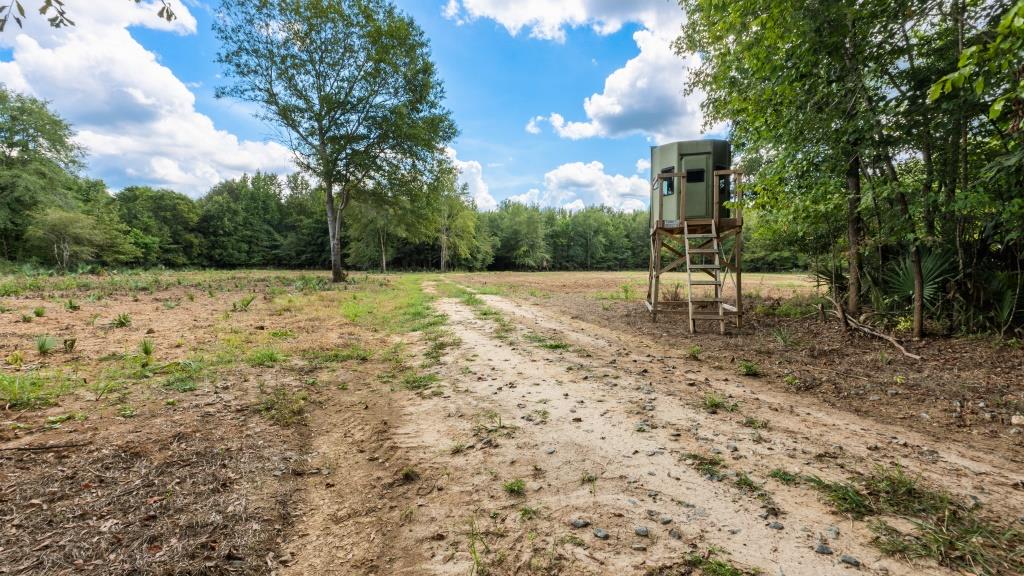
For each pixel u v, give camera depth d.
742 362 5.87
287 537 2.25
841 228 8.77
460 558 2.05
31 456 2.90
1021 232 5.45
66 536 2.10
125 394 4.25
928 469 2.89
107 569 1.89
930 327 6.68
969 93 5.19
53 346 5.81
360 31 20.33
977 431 3.54
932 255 6.60
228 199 58.66
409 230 26.92
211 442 3.28
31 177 29.73
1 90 30.27
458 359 6.04
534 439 3.40
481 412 4.02
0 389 4.12
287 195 66.44
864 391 4.59
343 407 4.26
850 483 2.69
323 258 59.84
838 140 6.75
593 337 7.62
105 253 35.03
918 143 6.09
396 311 11.11
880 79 6.28
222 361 5.57
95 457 2.93
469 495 2.61
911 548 2.06
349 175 21.98
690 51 11.81
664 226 9.30
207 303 11.96
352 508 2.52
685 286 17.50
